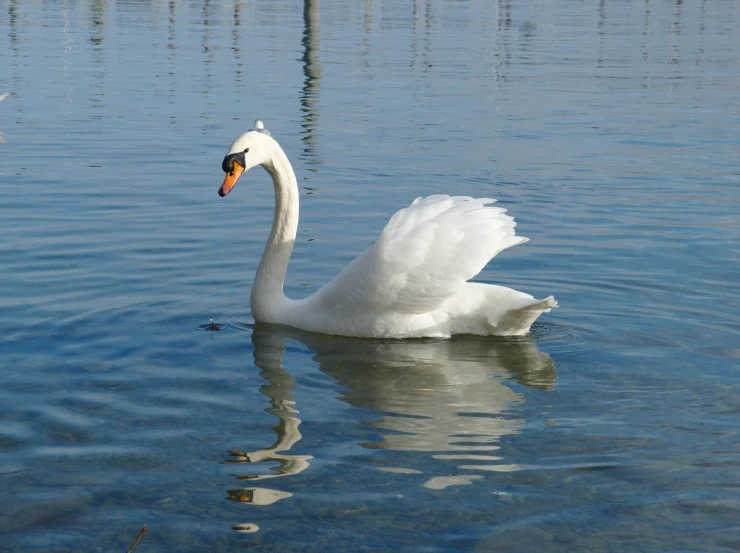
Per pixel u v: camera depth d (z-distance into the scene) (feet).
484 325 27.22
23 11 138.00
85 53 95.40
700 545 15.83
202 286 30.94
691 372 24.16
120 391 22.41
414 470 18.47
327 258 34.14
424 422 20.97
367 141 56.75
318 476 18.17
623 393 22.81
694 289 30.91
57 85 75.56
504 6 174.09
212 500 17.20
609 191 45.16
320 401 22.21
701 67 96.17
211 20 132.67
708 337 26.76
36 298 29.01
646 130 61.77
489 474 18.33
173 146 54.13
